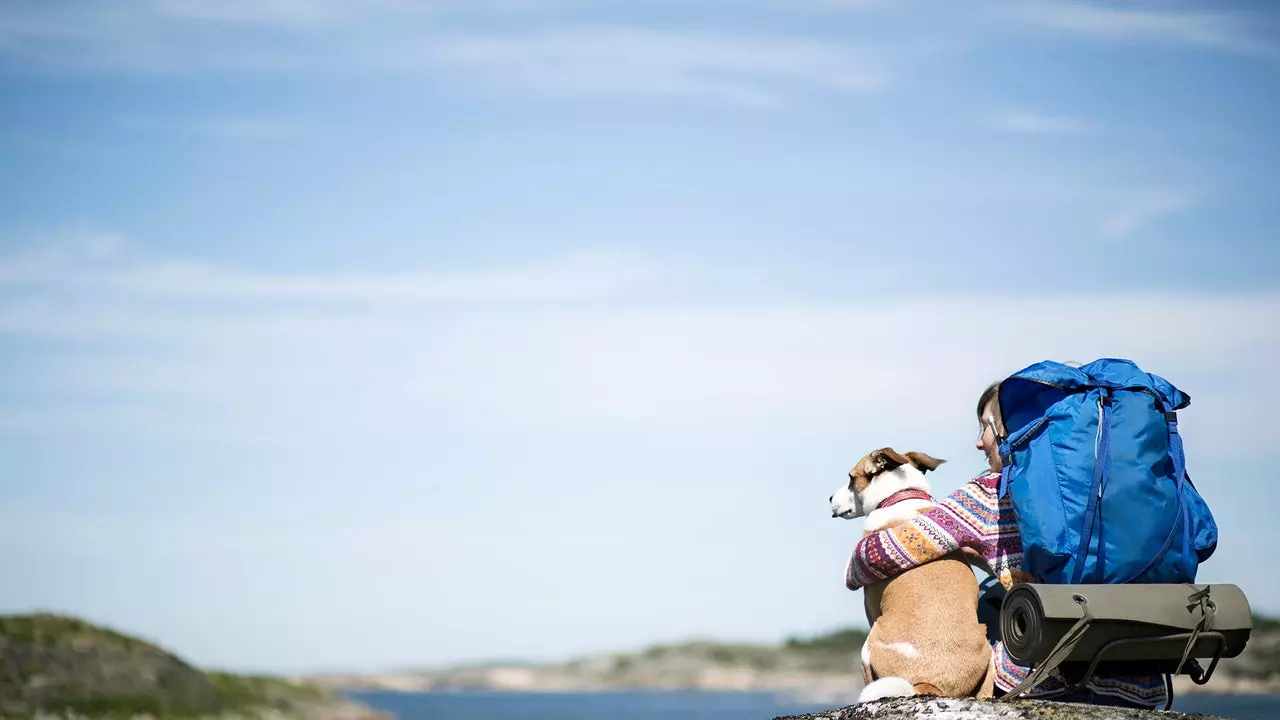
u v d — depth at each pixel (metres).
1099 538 5.54
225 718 29.03
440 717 143.38
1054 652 5.46
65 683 27.38
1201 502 5.80
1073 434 5.62
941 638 6.31
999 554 6.36
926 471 7.19
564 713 162.12
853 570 6.75
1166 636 5.48
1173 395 5.93
